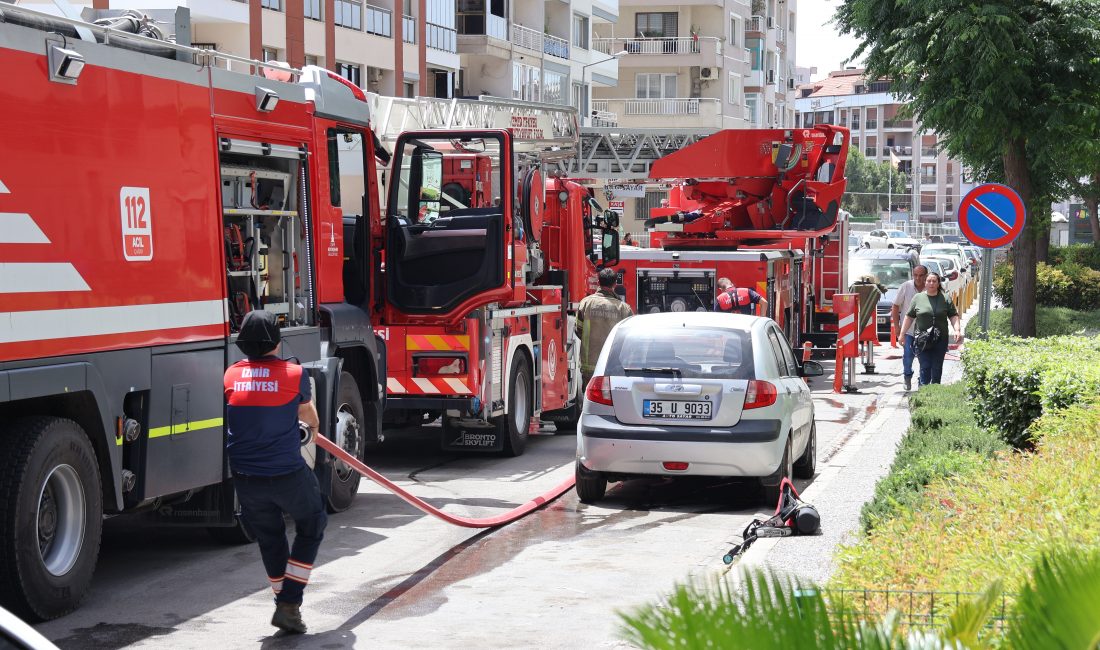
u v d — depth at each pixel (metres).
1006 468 7.02
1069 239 56.94
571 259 17.16
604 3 68.94
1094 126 23.05
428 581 8.35
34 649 3.47
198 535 10.06
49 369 7.18
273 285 10.01
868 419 17.67
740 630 2.91
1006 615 3.46
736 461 10.87
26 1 8.77
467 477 13.01
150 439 8.16
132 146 8.03
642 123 77.44
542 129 17.48
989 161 25.28
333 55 39.22
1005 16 21.91
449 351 13.49
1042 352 11.66
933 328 19.30
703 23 79.12
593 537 9.84
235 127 9.24
